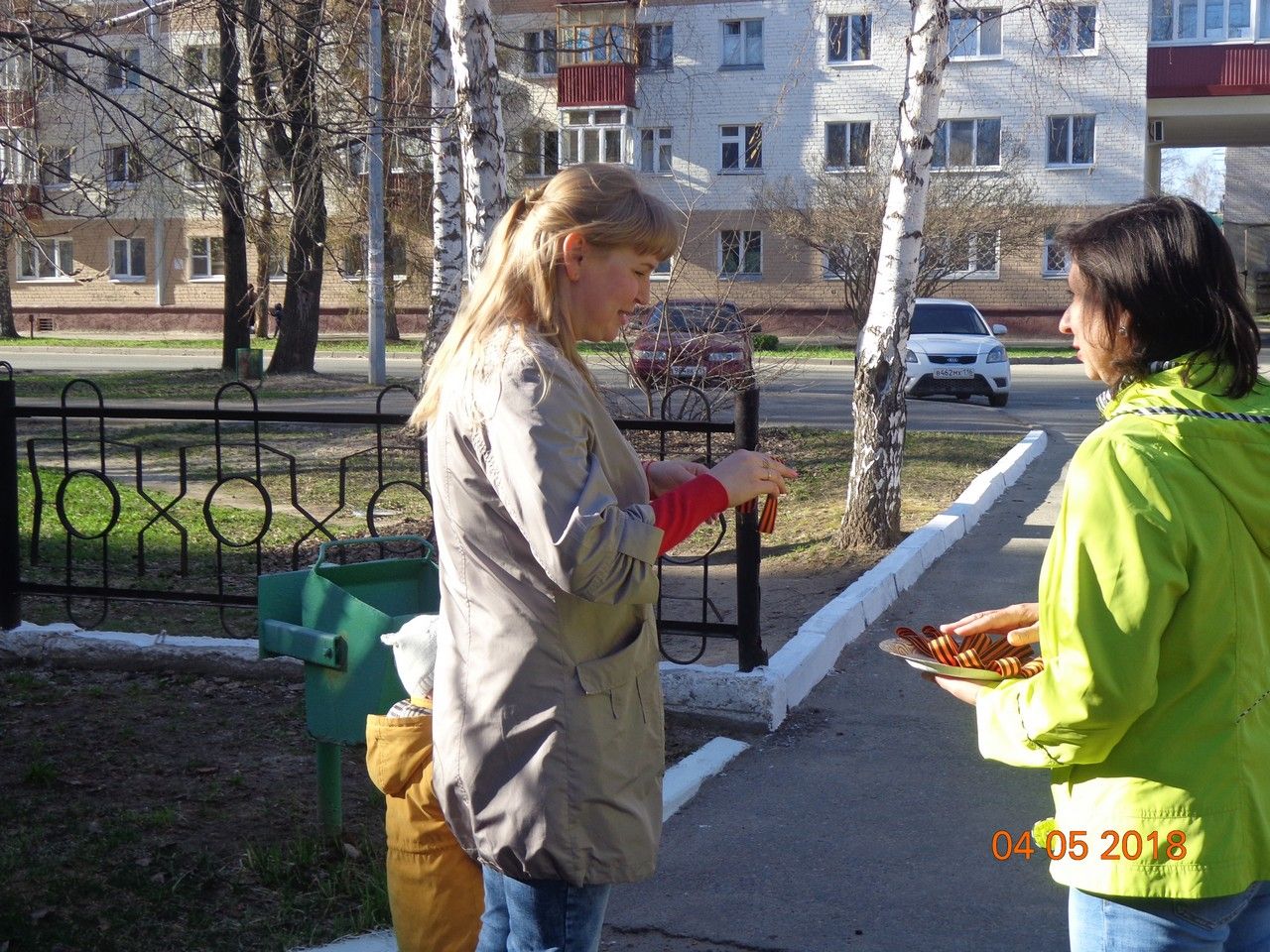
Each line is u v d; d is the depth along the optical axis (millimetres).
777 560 8141
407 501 10977
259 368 23328
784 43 35656
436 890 2729
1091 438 1897
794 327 37875
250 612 6789
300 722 5094
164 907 3469
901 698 5281
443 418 2133
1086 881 1908
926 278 30844
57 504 5973
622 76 33281
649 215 2156
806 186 34125
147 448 14133
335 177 10141
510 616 2082
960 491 10258
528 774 2074
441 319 12562
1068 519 1862
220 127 8375
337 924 3359
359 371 27234
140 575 6789
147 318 44469
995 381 18906
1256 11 33312
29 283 45375
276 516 10180
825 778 4473
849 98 35406
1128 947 1909
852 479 8234
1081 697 1801
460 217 12438
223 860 3783
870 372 8070
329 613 3523
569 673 2078
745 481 2199
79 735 4887
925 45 7586
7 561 5836
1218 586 1825
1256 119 34312
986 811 4164
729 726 4949
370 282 22750
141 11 8227
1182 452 1840
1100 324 1980
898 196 7875
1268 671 1889
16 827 3979
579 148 34250
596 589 1987
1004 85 33344
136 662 5699
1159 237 1919
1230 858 1834
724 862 3834
